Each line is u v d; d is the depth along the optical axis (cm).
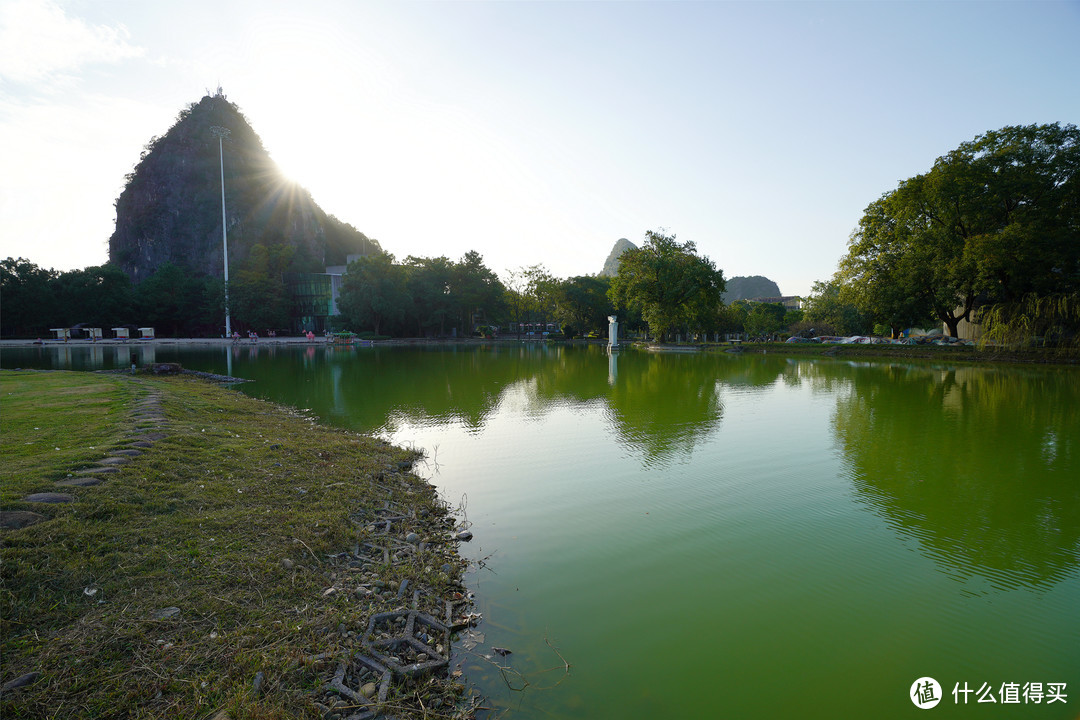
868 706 372
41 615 374
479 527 673
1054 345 3075
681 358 4062
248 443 903
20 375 1959
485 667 402
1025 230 3041
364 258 7294
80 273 7081
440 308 7912
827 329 6731
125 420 946
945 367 3069
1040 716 361
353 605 453
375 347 5853
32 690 312
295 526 578
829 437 1182
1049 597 517
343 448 970
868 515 721
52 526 470
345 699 345
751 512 728
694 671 405
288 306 8144
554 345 6619
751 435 1201
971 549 618
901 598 514
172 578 442
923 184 3519
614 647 432
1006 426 1306
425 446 1084
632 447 1088
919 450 1072
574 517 708
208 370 2831
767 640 446
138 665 344
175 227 11706
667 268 5250
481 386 2131
